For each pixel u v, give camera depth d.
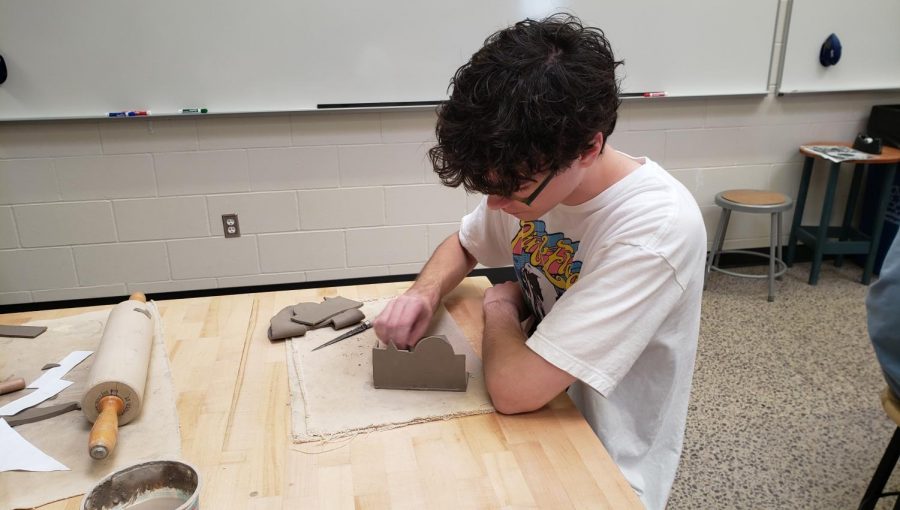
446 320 1.13
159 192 2.63
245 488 0.72
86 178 2.56
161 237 2.70
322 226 2.80
